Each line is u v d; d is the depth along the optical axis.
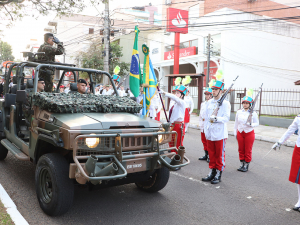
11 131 5.02
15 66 5.65
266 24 21.45
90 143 3.16
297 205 4.12
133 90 5.19
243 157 6.25
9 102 5.07
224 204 4.23
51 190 3.50
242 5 20.53
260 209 4.10
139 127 3.73
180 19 21.52
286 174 6.05
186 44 24.48
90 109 3.86
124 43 30.58
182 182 5.24
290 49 22.94
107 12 18.22
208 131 5.27
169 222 3.52
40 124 3.86
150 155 3.49
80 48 37.88
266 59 21.62
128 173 3.61
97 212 3.71
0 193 3.90
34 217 3.46
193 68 28.72
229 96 16.94
